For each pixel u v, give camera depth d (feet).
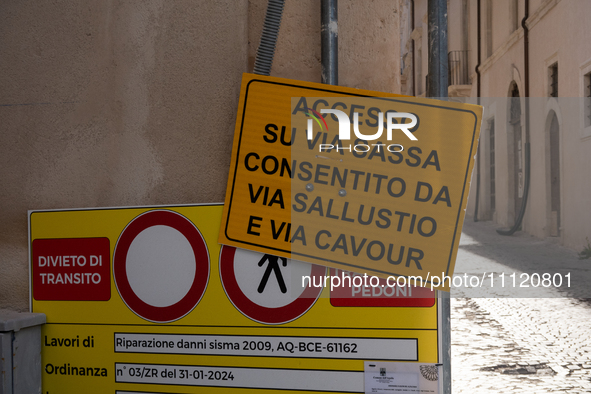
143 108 5.56
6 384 5.14
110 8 5.64
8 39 5.86
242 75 5.17
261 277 5.12
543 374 12.09
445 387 4.83
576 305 18.37
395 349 4.90
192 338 5.24
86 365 5.47
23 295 5.74
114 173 5.60
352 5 5.37
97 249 5.49
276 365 5.08
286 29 5.39
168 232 5.33
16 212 5.79
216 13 5.45
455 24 50.37
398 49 5.39
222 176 5.41
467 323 17.02
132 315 5.38
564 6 29.94
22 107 5.81
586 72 27.58
